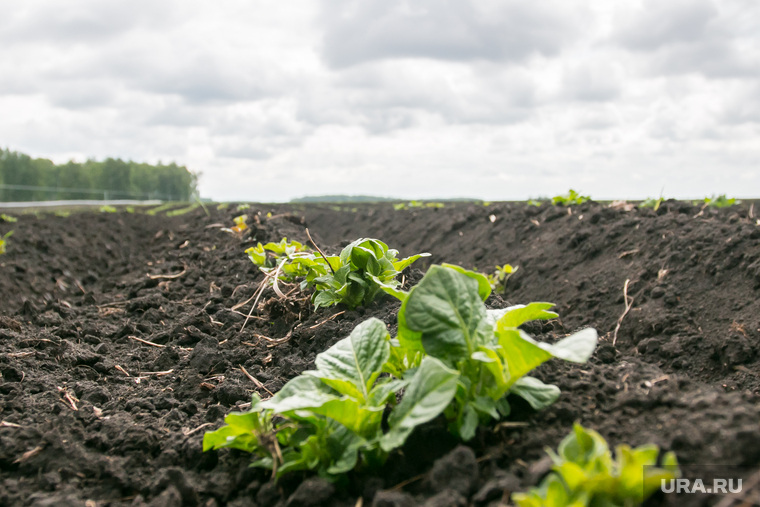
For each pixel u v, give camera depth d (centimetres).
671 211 684
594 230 696
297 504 187
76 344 416
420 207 1481
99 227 1227
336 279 359
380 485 189
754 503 142
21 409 284
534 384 208
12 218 1115
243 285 514
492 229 919
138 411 290
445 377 181
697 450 169
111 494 220
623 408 204
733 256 504
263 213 976
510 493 169
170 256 808
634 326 494
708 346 428
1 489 220
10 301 657
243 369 340
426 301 205
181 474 216
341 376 211
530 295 659
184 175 5759
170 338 426
